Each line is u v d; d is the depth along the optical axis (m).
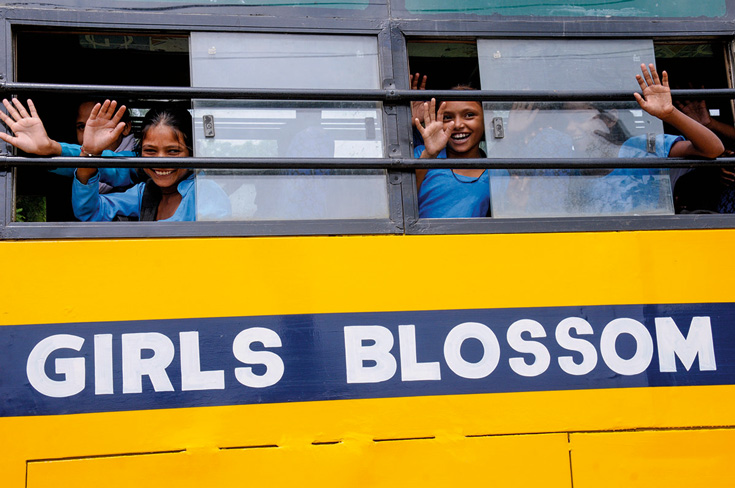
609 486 3.20
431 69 4.32
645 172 3.63
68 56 4.00
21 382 2.92
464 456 3.12
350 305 3.16
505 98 3.45
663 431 3.27
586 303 3.32
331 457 3.05
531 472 3.15
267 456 3.02
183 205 3.56
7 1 3.20
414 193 3.33
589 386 3.25
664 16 3.77
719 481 3.27
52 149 3.15
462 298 3.24
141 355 3.01
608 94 3.53
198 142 3.31
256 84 3.39
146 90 3.19
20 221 3.34
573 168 3.51
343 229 3.24
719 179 4.37
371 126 3.44
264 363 3.07
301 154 3.36
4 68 3.16
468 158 3.60
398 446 3.09
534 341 3.25
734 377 3.36
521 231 3.36
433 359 3.17
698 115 4.28
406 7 3.57
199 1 3.39
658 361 3.32
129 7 3.32
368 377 3.12
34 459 2.89
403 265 3.24
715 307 3.41
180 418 2.99
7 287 2.97
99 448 2.93
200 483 2.96
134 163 3.12
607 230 3.42
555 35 3.66
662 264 3.41
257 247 3.15
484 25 3.61
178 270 3.09
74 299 3.00
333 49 3.49
